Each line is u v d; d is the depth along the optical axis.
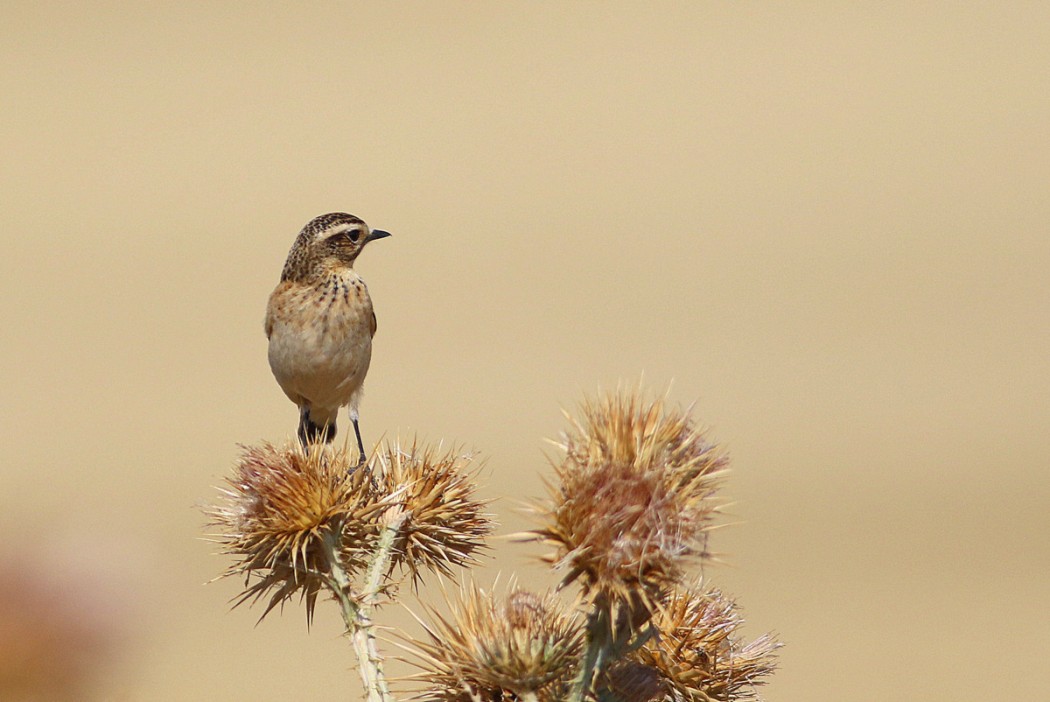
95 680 7.06
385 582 11.34
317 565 11.46
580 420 9.16
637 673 9.78
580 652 9.72
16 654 6.90
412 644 10.27
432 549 11.65
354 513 11.38
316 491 11.36
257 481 11.55
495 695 9.95
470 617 10.10
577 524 8.73
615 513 8.59
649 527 8.59
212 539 11.87
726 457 9.01
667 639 10.26
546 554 8.84
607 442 8.91
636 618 8.91
